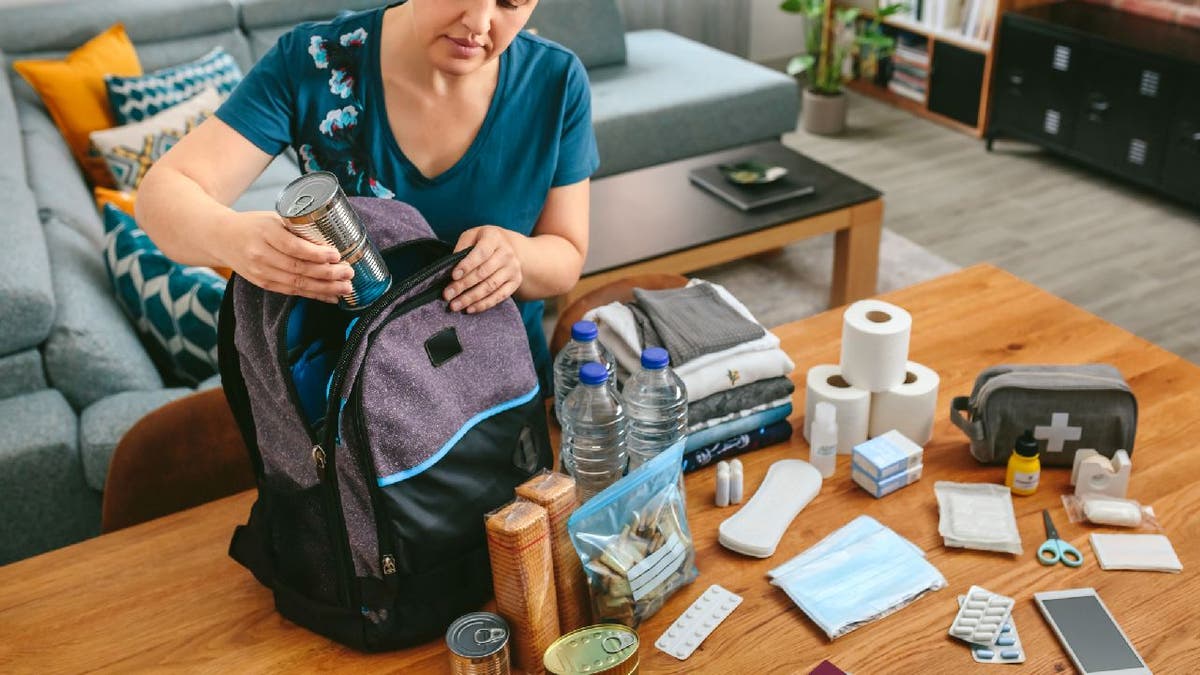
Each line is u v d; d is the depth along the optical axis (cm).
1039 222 391
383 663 117
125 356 213
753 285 352
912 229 387
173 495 156
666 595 122
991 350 170
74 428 202
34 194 271
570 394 131
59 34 359
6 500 196
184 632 122
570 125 143
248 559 124
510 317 125
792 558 130
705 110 404
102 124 340
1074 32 410
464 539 118
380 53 135
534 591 110
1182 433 149
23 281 203
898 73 510
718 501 139
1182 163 384
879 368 145
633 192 327
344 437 108
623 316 148
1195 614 119
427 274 113
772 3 561
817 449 143
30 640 121
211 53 366
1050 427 141
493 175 142
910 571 126
